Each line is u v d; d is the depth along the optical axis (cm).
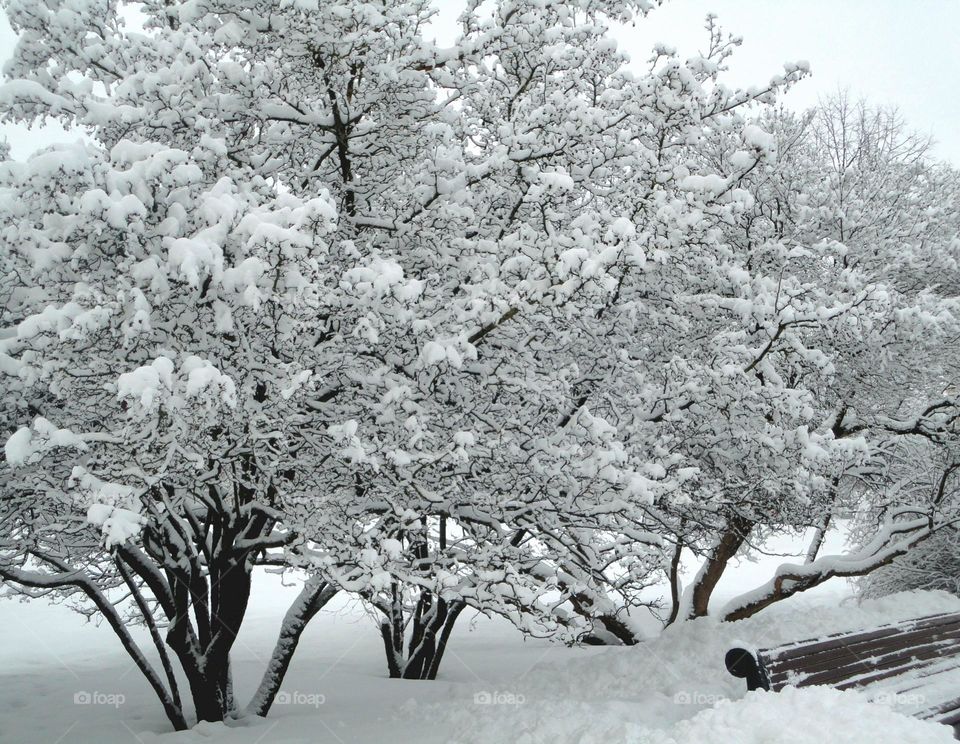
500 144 694
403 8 626
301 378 482
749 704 459
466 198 683
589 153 715
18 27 598
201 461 502
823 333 806
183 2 700
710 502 819
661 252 582
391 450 575
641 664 763
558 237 598
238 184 551
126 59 609
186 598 715
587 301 595
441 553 640
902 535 1344
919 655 636
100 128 551
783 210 1102
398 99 691
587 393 784
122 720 791
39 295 508
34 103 537
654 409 786
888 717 435
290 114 679
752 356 782
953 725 489
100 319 439
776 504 989
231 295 488
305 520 584
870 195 1202
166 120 568
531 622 589
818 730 417
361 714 696
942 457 1130
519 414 692
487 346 676
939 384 1173
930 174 1309
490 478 659
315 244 457
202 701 716
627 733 481
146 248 482
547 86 729
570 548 713
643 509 715
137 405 415
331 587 766
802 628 807
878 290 732
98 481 448
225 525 663
